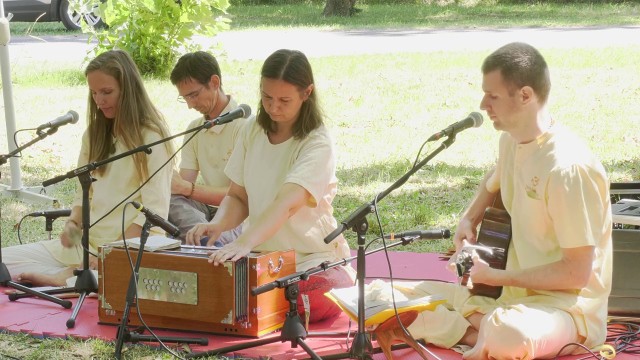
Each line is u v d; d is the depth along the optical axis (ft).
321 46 56.80
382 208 23.43
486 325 12.59
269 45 57.11
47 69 45.32
